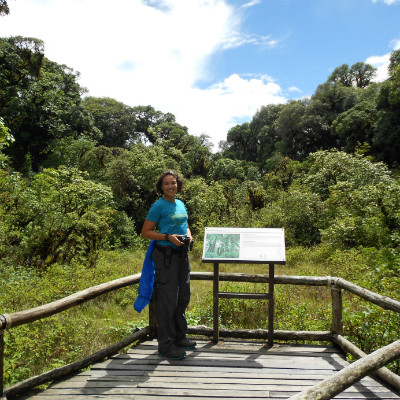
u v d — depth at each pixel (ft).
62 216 35.86
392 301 9.46
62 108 131.54
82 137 119.96
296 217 50.98
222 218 61.16
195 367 10.28
